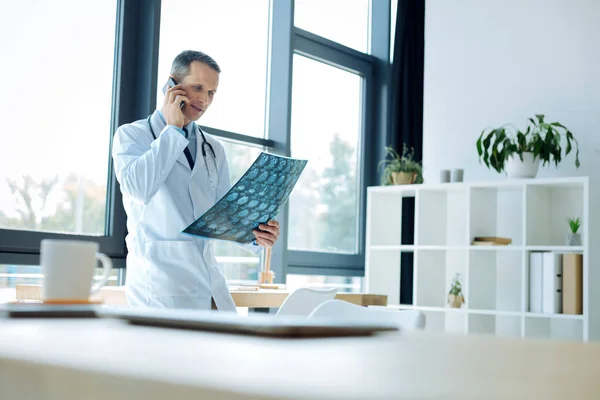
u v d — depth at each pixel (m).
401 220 4.76
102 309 0.92
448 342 0.69
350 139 5.19
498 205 4.42
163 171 2.30
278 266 4.54
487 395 0.33
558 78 4.34
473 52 4.65
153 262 2.36
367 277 4.48
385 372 0.43
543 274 3.89
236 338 0.67
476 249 4.14
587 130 4.21
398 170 4.52
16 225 3.36
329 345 0.63
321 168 4.98
